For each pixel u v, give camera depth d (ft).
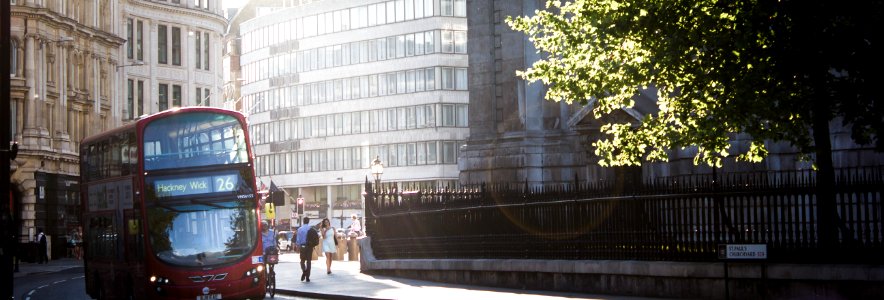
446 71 350.64
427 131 350.64
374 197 129.90
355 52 366.63
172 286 90.68
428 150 351.46
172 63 311.88
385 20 359.25
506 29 150.71
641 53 82.74
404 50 355.36
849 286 71.51
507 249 99.45
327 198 379.14
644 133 89.15
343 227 369.71
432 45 349.82
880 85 67.10
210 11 325.62
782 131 79.36
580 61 85.66
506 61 150.61
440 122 349.82
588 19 82.64
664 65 78.54
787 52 69.97
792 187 74.84
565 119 147.64
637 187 84.99
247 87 411.75
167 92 310.45
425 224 114.32
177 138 92.99
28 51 232.94
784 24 70.69
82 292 126.11
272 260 106.73
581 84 85.25
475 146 152.56
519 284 97.14
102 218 102.94
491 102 151.84
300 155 385.70
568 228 91.97
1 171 82.02
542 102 148.66
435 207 112.16
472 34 153.48
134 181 92.58
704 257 79.82
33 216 230.48
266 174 401.90
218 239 92.73
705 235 79.97
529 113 148.66
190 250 91.76
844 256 72.74
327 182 376.27
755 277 75.66
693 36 76.79
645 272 83.05
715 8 76.23
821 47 68.33
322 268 156.97
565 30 86.38
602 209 88.48
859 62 67.51
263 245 104.22
